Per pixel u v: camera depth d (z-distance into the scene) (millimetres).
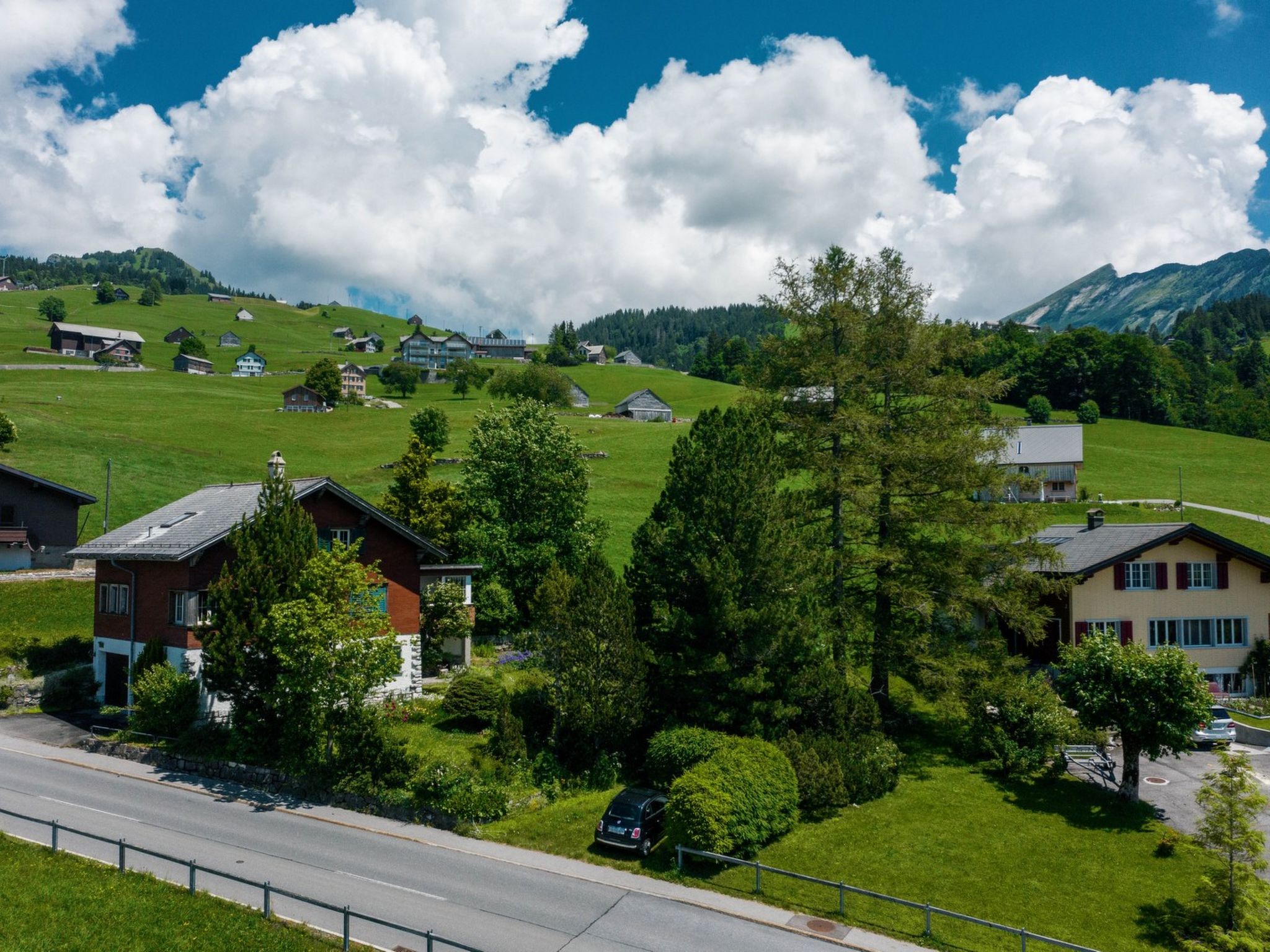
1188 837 24906
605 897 21156
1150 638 43219
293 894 17906
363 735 28062
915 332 33406
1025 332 168750
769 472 31750
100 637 38312
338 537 36719
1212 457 108688
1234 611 44031
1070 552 47031
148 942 17344
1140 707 27797
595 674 29906
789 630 29812
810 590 31641
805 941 19281
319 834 24734
